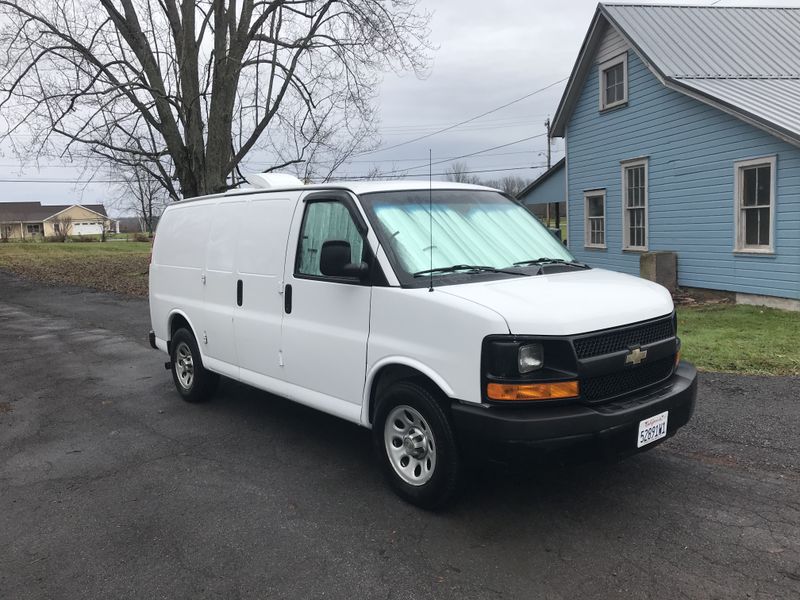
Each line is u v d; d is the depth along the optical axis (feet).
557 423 10.77
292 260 15.56
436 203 14.88
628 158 48.62
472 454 11.62
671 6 50.49
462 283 12.75
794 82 42.45
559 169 59.67
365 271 13.25
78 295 59.31
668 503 12.84
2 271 90.68
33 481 15.08
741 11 50.93
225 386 23.59
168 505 13.53
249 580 10.59
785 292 36.47
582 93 53.72
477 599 9.87
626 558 10.85
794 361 23.02
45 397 22.98
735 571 10.38
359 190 14.28
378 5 54.24
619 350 11.73
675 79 41.52
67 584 10.65
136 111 53.47
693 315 35.65
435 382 11.92
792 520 11.99
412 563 10.92
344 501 13.42
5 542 12.14
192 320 20.08
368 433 17.89
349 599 9.97
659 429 12.10
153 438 17.94
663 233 45.65
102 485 14.71
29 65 51.19
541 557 10.98
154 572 10.93
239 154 57.41
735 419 17.40
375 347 13.19
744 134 38.04
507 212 16.11
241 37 54.75
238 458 16.15
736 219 39.19
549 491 13.53
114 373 26.73
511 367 10.92
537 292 12.13
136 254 128.57
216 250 18.75
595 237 54.39
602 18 49.08
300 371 15.42
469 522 12.29
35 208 354.13
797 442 15.70
